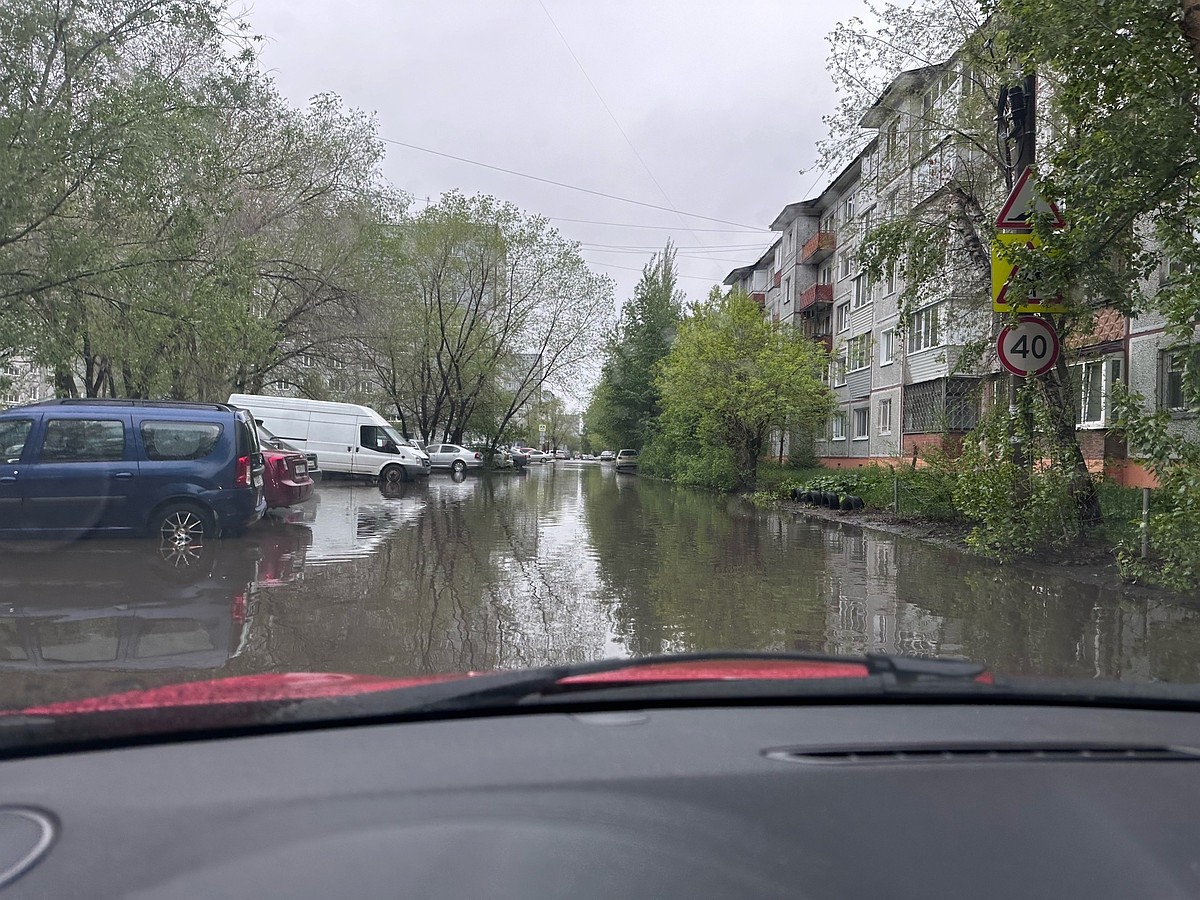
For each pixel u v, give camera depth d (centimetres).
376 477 2567
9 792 187
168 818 175
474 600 805
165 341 1755
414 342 3741
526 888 152
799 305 4150
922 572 1040
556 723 235
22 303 1435
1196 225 812
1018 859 176
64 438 1002
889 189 1559
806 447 3550
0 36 1295
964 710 262
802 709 256
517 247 4131
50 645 592
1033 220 895
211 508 1036
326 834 167
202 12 1509
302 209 2608
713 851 169
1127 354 1658
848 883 163
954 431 1925
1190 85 800
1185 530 778
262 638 625
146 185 1433
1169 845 187
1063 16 820
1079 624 743
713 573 1020
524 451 7862
